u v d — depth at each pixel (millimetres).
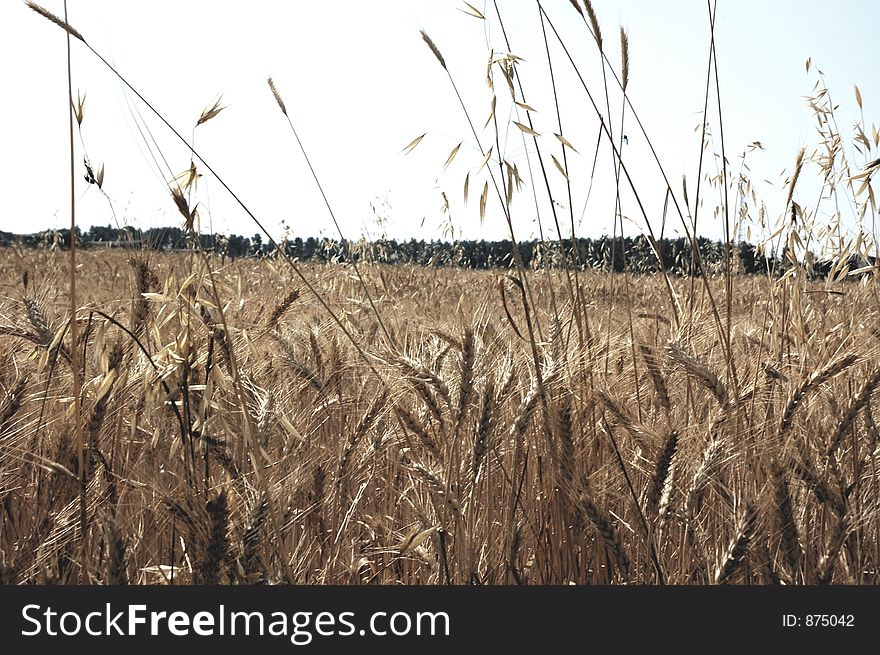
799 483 3121
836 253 5324
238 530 2596
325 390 4000
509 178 3258
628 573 2973
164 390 2764
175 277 2816
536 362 3162
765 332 4574
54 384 3410
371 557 3545
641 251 7641
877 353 3881
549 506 3408
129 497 3197
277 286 5793
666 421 3291
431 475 3152
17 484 3203
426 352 3939
